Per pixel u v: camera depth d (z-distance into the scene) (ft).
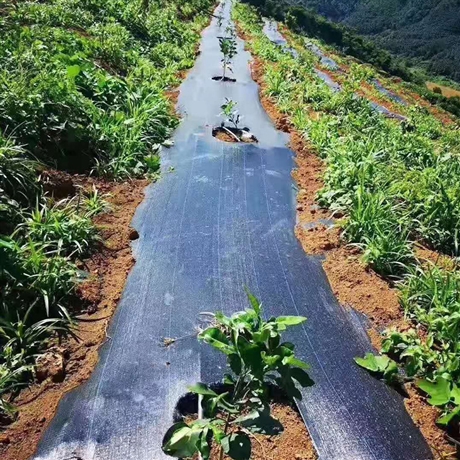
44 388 8.73
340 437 8.29
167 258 12.64
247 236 13.87
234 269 12.42
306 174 18.28
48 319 9.78
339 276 12.48
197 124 21.80
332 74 45.91
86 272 11.64
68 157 15.85
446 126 42.47
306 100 28.58
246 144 20.22
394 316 11.22
